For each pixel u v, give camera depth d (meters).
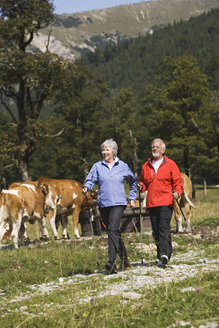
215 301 4.17
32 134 30.73
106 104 52.75
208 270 5.61
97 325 4.01
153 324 3.81
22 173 32.12
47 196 12.04
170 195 6.82
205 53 169.75
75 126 45.34
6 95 32.72
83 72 43.59
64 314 4.48
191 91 40.78
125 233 12.12
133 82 172.50
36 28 31.48
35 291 6.23
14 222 10.97
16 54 29.80
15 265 8.30
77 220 12.90
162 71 44.97
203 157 38.44
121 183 6.68
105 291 5.36
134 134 45.19
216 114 38.41
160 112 39.69
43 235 12.11
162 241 6.69
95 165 6.84
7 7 30.59
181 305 4.18
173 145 38.88
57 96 43.34
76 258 8.62
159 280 5.66
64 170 46.28
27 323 4.29
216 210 20.70
